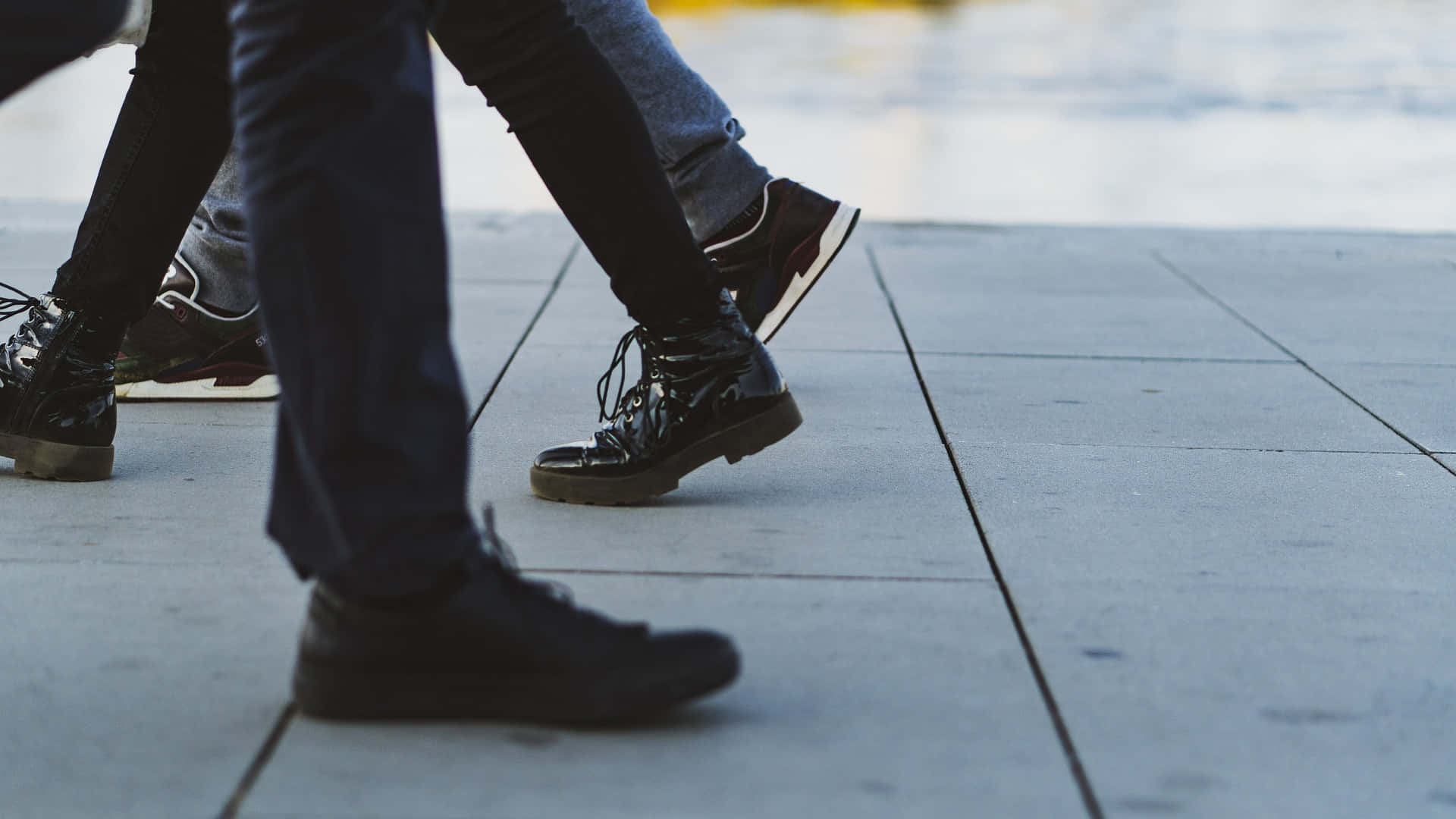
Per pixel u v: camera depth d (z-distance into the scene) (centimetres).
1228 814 156
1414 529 256
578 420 324
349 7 161
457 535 170
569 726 172
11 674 186
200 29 259
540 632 170
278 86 161
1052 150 912
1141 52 1630
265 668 189
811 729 173
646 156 238
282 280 163
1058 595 219
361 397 163
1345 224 675
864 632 203
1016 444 310
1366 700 185
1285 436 320
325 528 167
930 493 272
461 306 457
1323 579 229
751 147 886
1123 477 286
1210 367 390
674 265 248
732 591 218
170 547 236
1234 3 2580
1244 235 606
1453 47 1691
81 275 269
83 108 1063
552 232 596
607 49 312
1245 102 1186
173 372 344
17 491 268
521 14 225
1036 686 186
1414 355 407
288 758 164
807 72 1375
